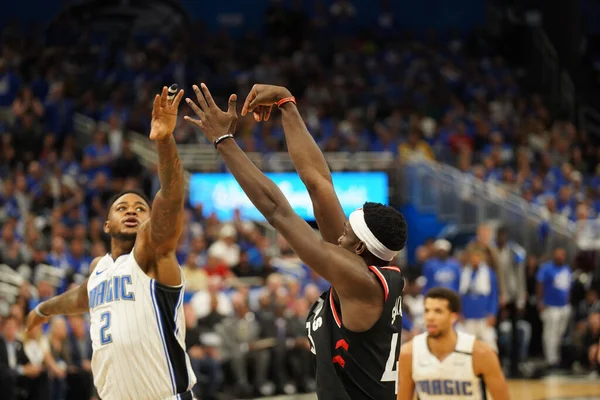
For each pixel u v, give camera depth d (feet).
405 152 73.82
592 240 63.00
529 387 51.03
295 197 67.97
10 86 74.90
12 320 36.70
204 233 58.70
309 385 48.83
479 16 102.78
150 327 15.92
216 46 89.20
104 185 61.00
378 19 100.22
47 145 65.10
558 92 97.71
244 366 46.98
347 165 70.59
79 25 88.99
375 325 12.84
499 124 84.94
